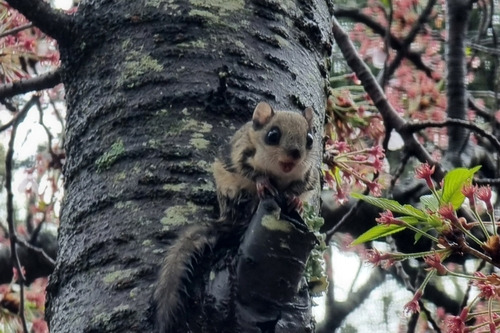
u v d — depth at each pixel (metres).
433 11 15.38
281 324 5.84
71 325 6.41
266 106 7.33
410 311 7.73
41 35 13.80
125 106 7.27
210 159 6.96
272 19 7.90
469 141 13.76
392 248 10.59
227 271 5.88
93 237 6.74
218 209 6.75
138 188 6.82
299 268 5.69
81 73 7.72
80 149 7.34
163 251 6.46
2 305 13.09
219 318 5.84
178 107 7.18
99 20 7.77
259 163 7.08
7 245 14.54
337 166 11.64
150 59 7.45
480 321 8.88
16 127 11.73
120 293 6.34
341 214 14.05
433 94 14.41
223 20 7.69
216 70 7.40
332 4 8.99
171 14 7.64
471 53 15.48
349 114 12.84
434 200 7.46
